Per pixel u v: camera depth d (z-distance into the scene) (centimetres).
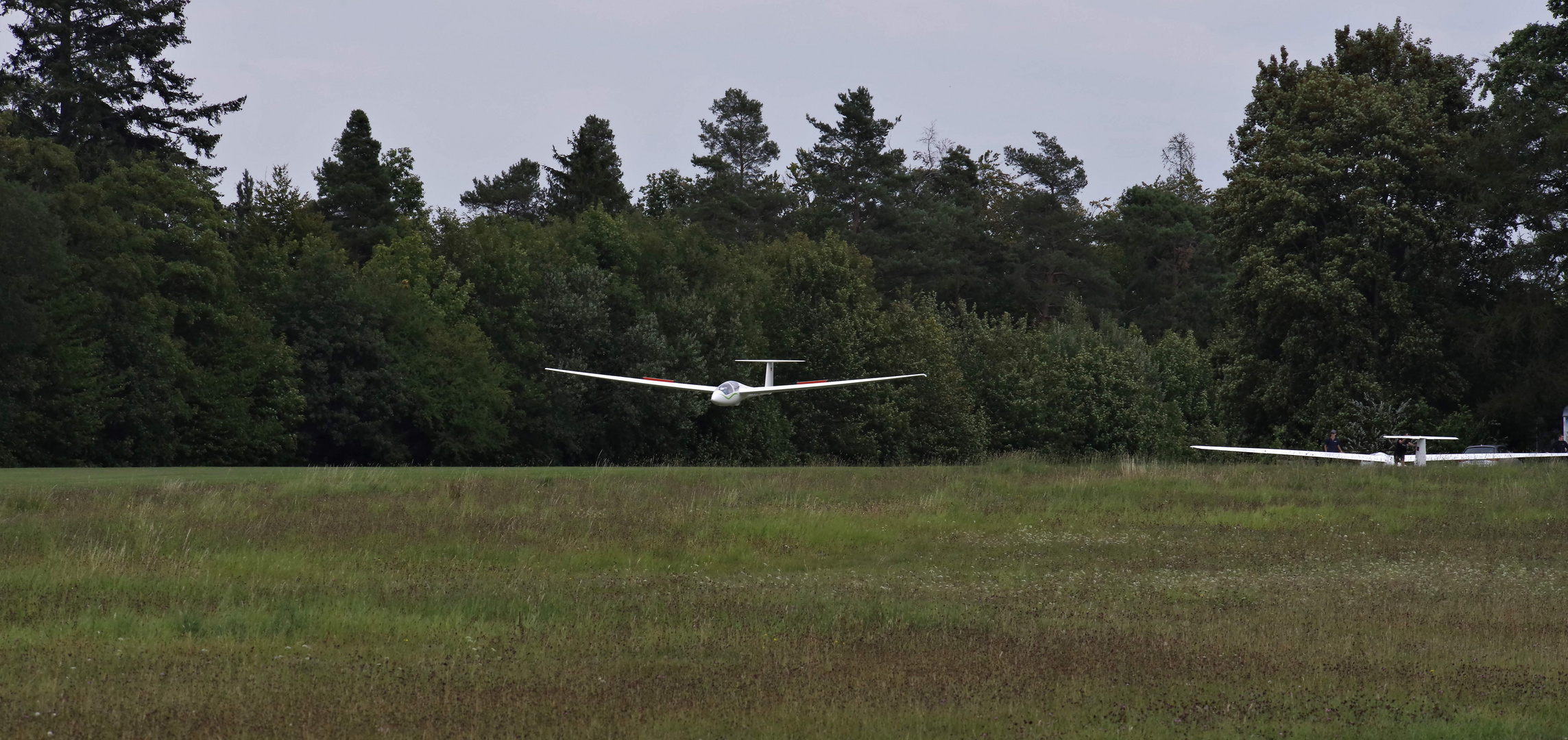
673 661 4634
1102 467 13638
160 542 7225
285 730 3675
